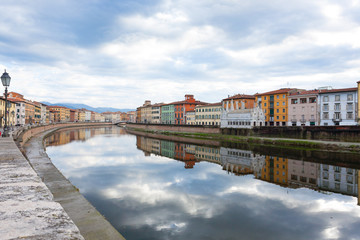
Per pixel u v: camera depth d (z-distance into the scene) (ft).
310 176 102.27
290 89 297.12
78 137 296.30
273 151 172.76
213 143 235.61
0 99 276.82
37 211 13.35
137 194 74.28
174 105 460.55
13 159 34.42
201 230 49.16
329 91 242.78
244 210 61.57
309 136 199.82
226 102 344.49
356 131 170.30
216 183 89.97
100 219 31.07
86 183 86.22
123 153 170.71
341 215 58.54
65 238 10.11
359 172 108.17
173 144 233.96
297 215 58.34
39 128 281.74
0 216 12.41
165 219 54.85
